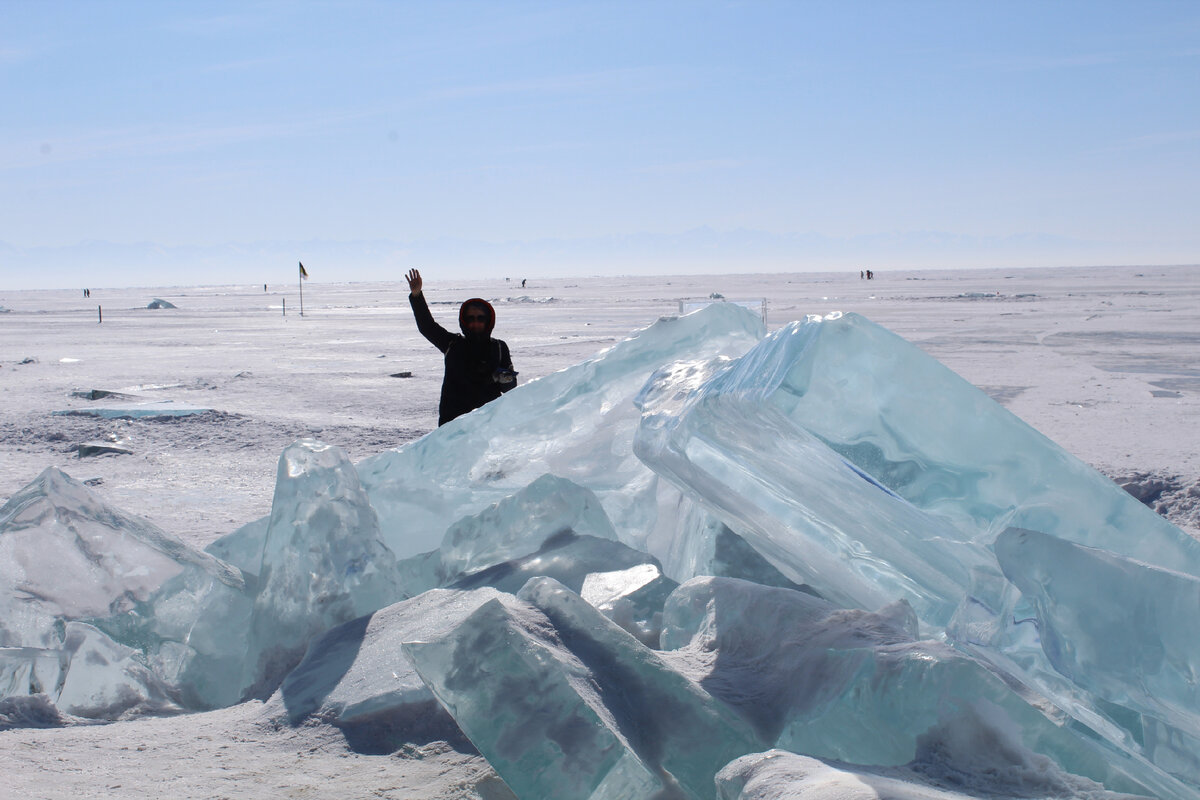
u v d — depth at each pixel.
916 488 1.72
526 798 1.82
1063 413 12.45
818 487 2.05
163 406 13.02
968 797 1.65
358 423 12.01
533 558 3.35
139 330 40.31
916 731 1.85
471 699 1.90
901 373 1.71
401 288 194.75
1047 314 39.72
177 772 2.25
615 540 3.54
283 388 16.64
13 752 2.42
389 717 2.45
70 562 3.25
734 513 2.77
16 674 2.92
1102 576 1.62
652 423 2.81
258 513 7.16
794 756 1.74
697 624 2.66
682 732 1.97
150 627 3.27
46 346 29.81
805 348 1.70
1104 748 1.80
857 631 2.19
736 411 1.97
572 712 1.86
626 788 1.80
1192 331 28.86
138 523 3.47
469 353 5.69
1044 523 1.73
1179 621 1.57
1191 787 1.65
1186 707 1.56
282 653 3.12
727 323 3.90
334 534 3.29
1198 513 6.94
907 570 2.26
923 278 151.75
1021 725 1.83
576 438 4.03
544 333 32.53
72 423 11.98
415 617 2.89
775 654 2.34
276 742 2.46
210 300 109.38
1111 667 1.61
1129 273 164.25
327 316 53.88
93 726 2.76
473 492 4.00
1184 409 12.73
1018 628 1.81
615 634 2.12
